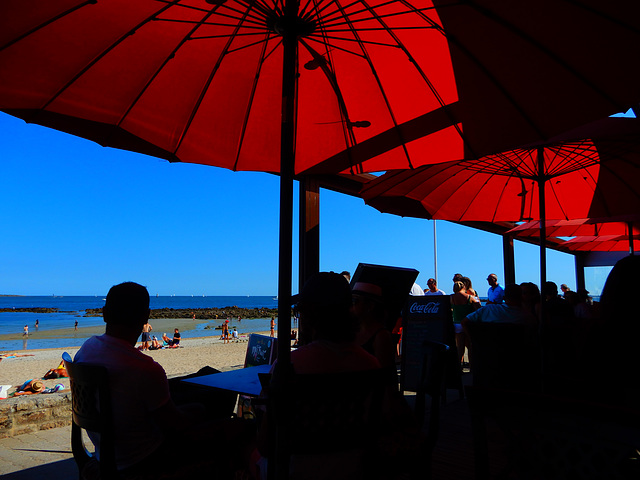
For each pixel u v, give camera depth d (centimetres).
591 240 924
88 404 184
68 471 378
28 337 5331
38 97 215
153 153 247
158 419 191
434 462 346
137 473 190
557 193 462
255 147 268
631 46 181
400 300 407
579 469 123
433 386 217
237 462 218
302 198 630
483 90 225
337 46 238
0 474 371
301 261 625
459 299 759
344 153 273
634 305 159
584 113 208
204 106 249
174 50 224
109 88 226
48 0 183
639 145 337
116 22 204
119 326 201
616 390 157
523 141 226
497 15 190
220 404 272
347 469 170
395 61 236
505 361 410
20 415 495
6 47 194
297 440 157
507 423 137
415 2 197
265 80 253
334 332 182
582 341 173
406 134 255
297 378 153
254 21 189
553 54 198
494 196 481
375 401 165
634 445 114
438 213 495
